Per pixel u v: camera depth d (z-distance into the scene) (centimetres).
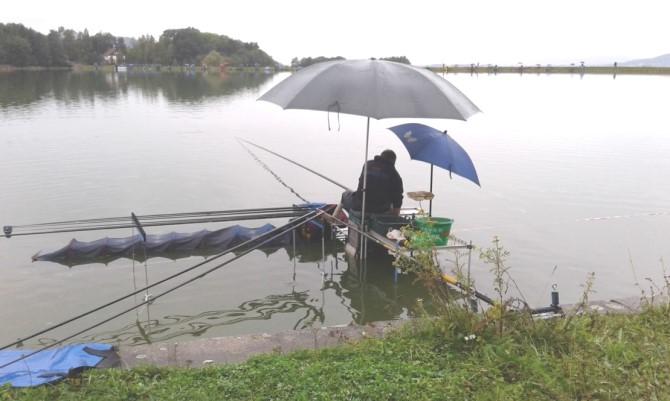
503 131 2392
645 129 2461
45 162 1566
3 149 1772
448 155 820
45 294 754
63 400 377
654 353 436
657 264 875
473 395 381
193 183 1361
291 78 738
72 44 11988
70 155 1684
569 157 1766
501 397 374
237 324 686
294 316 711
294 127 2483
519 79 7944
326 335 495
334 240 982
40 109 3088
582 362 408
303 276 836
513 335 461
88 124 2450
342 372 408
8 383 397
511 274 830
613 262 881
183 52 13162
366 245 869
